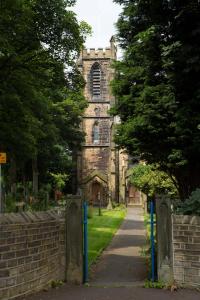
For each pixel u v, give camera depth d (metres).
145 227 34.97
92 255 18.34
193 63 14.75
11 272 9.72
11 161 38.88
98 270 14.98
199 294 11.09
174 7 15.80
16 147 28.67
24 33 24.08
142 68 18.31
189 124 15.53
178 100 16.11
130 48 18.47
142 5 17.17
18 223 10.07
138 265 15.98
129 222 41.88
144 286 12.07
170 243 12.20
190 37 15.50
